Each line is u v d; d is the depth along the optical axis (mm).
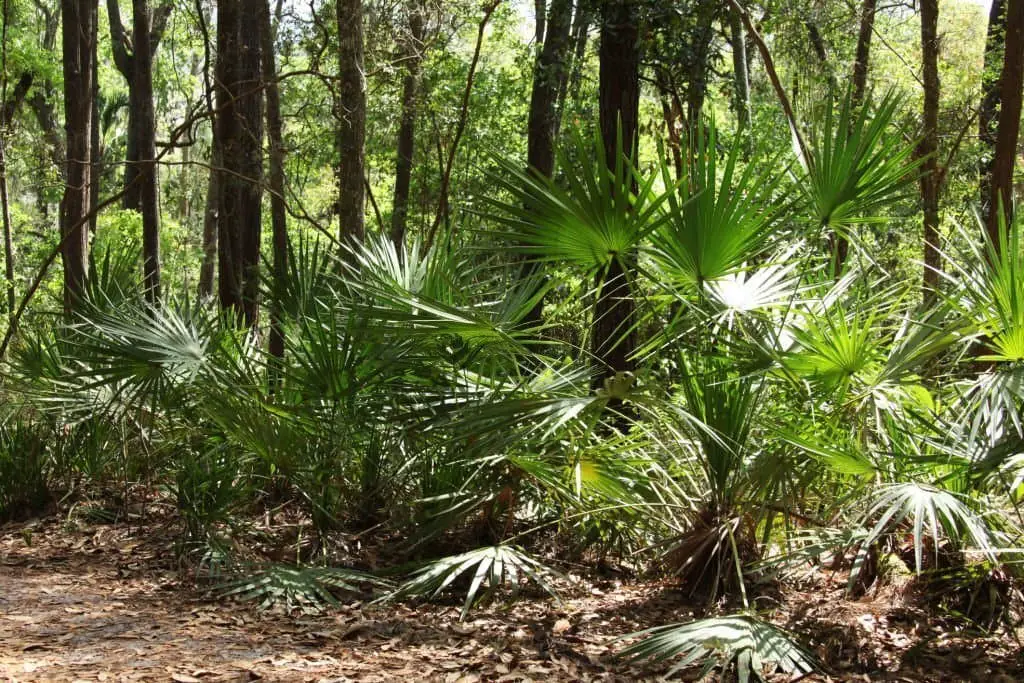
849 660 4773
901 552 5820
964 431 5168
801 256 6281
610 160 9586
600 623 5402
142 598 5812
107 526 7762
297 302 7902
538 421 5688
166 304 7910
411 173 22391
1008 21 9672
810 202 5910
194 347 7246
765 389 5926
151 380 7004
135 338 7023
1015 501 5223
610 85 9633
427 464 6684
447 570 5758
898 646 4992
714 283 5848
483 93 20266
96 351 7059
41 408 8539
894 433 5516
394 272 6984
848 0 15781
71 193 16594
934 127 12508
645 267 6492
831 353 5258
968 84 16500
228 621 5324
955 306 5000
